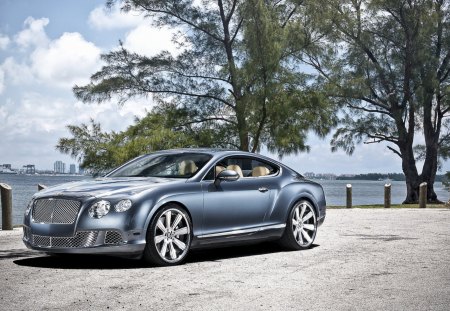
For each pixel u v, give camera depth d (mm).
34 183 166250
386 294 5738
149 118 26797
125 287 6082
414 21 34156
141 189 7484
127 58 28328
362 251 9000
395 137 35875
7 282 6336
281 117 24453
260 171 8922
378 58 36125
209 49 28078
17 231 12242
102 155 24797
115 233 7223
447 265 7586
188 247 7754
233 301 5414
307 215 9344
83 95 27859
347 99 34812
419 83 34406
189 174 8141
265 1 26766
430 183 36562
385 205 23578
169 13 28031
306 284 6270
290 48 25797
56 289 5957
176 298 5547
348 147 35531
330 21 31750
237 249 9266
